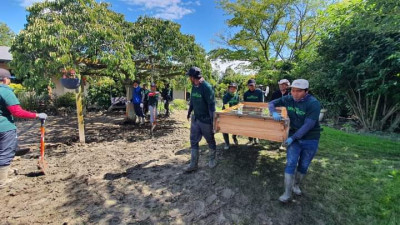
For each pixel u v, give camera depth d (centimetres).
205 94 344
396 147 496
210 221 259
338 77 749
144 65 793
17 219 255
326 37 837
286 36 1527
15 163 423
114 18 705
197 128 368
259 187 325
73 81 524
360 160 408
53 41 473
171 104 1381
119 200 298
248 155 444
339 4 872
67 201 294
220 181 344
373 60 672
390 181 322
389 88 678
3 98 321
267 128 300
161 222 256
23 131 710
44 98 1106
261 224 254
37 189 324
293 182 288
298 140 283
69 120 921
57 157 460
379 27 492
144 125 815
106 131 714
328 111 949
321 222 255
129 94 855
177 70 845
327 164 392
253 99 529
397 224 243
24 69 505
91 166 412
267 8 1465
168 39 721
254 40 1622
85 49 550
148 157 459
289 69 1386
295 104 284
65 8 544
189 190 323
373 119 747
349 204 281
